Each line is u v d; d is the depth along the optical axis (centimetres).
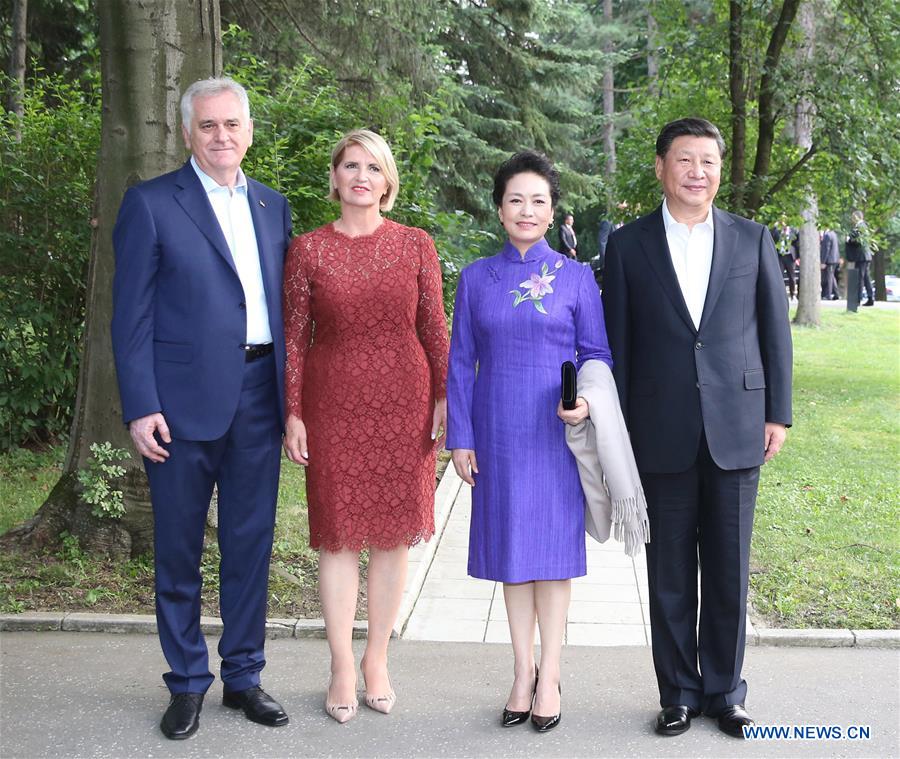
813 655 419
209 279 343
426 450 365
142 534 526
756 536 583
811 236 1694
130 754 334
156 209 342
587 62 2683
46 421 803
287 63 1327
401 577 371
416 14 1458
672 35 1160
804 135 1198
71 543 523
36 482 705
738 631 348
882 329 1680
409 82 1416
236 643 362
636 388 350
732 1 1086
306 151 752
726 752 334
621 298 351
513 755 333
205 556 518
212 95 343
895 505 656
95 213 530
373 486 358
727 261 342
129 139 515
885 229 1236
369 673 371
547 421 349
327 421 356
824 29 1105
